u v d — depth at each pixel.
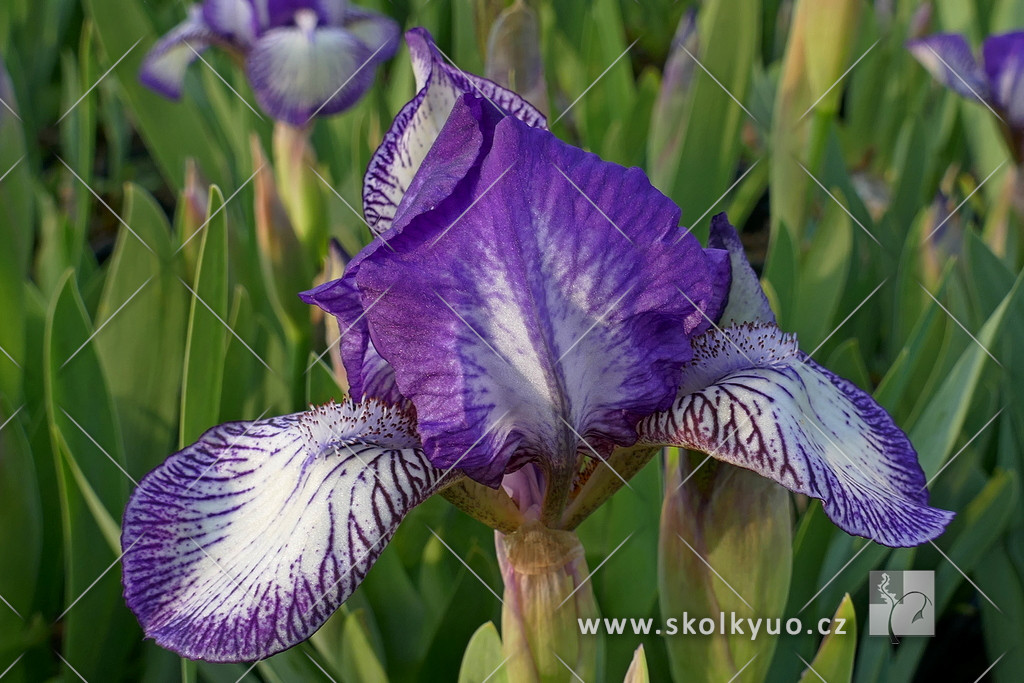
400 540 0.32
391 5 0.52
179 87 0.41
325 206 0.36
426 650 0.31
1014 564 0.32
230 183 0.43
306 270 0.34
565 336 0.26
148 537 0.26
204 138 0.43
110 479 0.32
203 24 0.42
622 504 0.31
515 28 0.32
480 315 0.26
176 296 0.33
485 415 0.26
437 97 0.28
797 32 0.34
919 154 0.39
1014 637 0.31
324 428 0.27
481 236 0.25
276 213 0.33
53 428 0.30
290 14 0.41
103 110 0.52
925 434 0.31
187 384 0.30
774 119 0.35
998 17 0.41
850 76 0.48
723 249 0.28
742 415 0.26
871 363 0.41
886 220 0.38
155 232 0.34
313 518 0.26
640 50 0.57
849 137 0.48
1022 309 0.32
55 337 0.31
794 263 0.33
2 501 0.30
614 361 0.26
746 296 0.28
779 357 0.27
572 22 0.48
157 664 0.32
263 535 0.26
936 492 0.32
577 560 0.27
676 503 0.28
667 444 0.27
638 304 0.26
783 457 0.26
